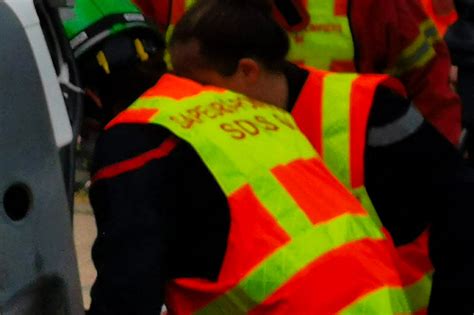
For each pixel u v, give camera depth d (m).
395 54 6.35
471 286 4.38
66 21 4.96
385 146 4.32
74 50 4.94
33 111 3.25
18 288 3.18
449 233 4.34
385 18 6.11
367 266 3.87
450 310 4.47
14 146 3.16
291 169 4.01
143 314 3.67
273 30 4.32
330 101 4.37
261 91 4.36
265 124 4.16
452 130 6.79
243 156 3.93
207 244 3.86
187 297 3.97
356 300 3.77
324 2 6.04
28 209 3.22
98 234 3.89
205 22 4.26
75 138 4.23
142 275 3.67
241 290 3.79
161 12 6.50
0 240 3.10
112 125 4.01
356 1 6.03
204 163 3.85
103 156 3.91
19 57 3.21
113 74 5.02
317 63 6.15
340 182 4.20
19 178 3.18
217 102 4.14
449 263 4.40
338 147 4.31
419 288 4.54
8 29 3.19
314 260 3.79
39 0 4.19
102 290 3.70
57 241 3.35
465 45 8.57
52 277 3.33
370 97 4.36
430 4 8.78
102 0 5.11
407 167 4.33
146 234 3.73
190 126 3.94
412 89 6.68
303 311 3.73
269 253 3.78
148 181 3.83
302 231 3.84
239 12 4.27
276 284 3.75
